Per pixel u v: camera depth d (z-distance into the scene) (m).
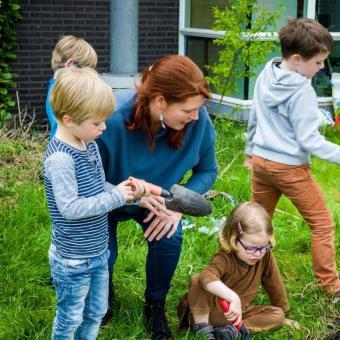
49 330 3.47
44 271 4.12
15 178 6.04
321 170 6.84
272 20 7.69
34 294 3.86
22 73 8.91
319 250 3.93
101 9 9.16
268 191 4.11
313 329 3.66
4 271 4.04
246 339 3.44
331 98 9.55
